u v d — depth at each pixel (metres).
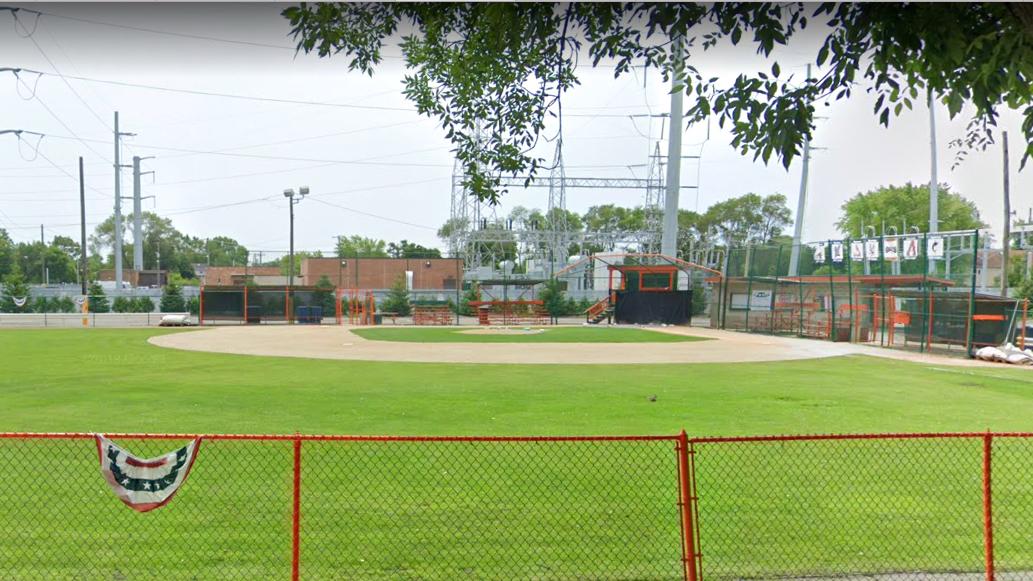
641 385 21.14
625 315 58.38
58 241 158.88
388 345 36.94
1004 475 11.03
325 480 10.59
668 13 6.95
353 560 7.81
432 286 85.56
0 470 10.90
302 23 7.89
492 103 8.56
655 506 9.51
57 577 7.35
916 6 6.34
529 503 9.62
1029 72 6.28
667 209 59.38
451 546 8.20
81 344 36.91
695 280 71.31
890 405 17.62
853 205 105.12
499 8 7.32
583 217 152.50
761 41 6.73
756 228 137.38
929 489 10.34
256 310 60.00
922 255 37.12
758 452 12.29
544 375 23.73
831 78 7.07
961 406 17.56
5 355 30.67
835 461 11.73
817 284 41.41
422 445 12.64
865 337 38.75
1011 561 7.89
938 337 32.66
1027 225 72.25
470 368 25.95
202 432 14.09
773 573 7.55
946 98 7.09
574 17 7.54
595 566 7.72
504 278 78.50
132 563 7.69
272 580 7.30
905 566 7.75
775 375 23.98
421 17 8.10
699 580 7.01
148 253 152.25
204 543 8.23
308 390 19.95
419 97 8.60
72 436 6.88
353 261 85.31
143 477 6.88
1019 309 37.16
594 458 11.83
